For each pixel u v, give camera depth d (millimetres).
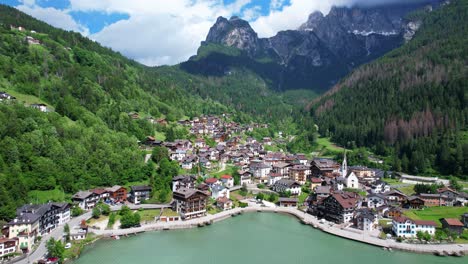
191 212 165125
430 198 184625
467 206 180625
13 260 113750
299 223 166000
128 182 196125
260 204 192125
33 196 155500
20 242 120188
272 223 165375
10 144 159375
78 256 123250
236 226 160125
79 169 179875
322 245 138000
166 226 154375
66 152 180125
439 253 129250
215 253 128125
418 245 135750
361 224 154625
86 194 167125
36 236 129000
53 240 118312
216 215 171375
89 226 148500
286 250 132250
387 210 168125
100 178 184500
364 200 177875
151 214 165250
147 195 183000
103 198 174750
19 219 125312
